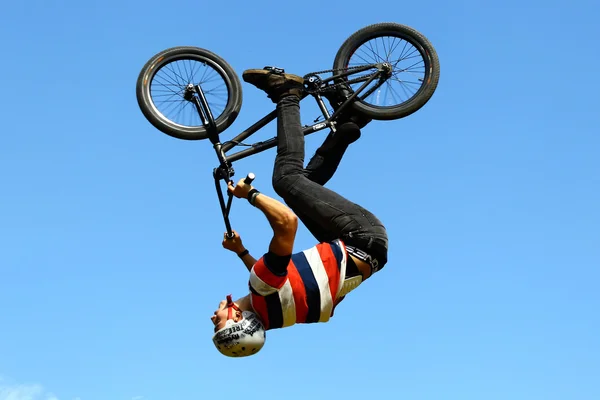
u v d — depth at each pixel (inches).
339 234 302.2
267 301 279.7
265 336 284.4
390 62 415.5
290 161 317.1
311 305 282.5
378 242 296.5
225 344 279.6
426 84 407.5
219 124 382.6
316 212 305.7
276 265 269.7
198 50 390.6
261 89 336.2
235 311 282.2
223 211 325.1
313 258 285.7
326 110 397.4
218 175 329.7
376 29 418.6
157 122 381.4
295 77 332.5
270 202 267.4
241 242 321.4
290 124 324.5
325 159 362.3
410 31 414.6
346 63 418.9
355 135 357.1
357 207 303.6
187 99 386.9
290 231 266.8
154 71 388.2
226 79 389.4
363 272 296.0
